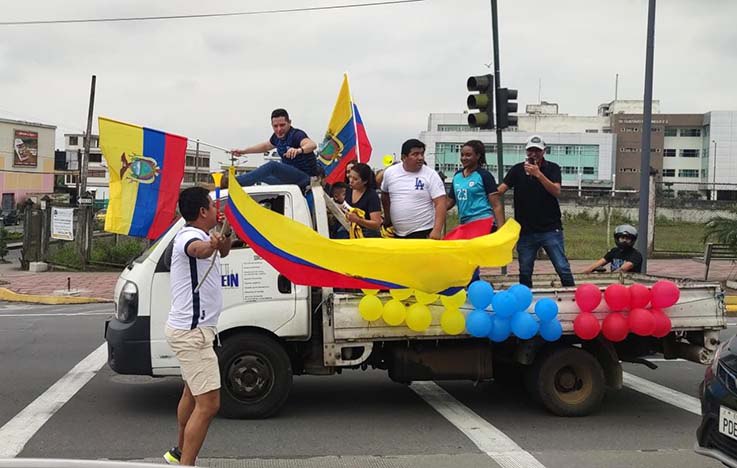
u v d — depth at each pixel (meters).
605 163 87.88
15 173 72.56
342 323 6.48
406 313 6.46
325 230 6.91
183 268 4.88
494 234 6.58
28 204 26.41
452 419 6.90
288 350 6.96
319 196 7.00
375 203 7.75
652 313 6.74
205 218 5.10
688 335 7.08
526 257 8.26
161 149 7.70
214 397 4.93
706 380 5.10
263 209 5.55
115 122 7.60
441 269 6.08
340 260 5.82
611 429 6.62
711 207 31.67
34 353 9.78
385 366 7.05
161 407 7.13
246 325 6.55
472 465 5.58
